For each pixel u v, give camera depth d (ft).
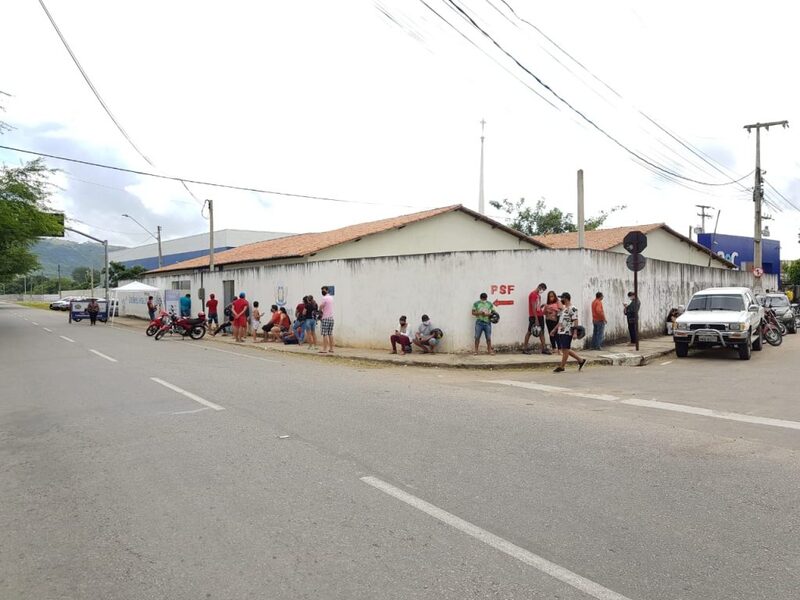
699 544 13.50
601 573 12.13
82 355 53.06
